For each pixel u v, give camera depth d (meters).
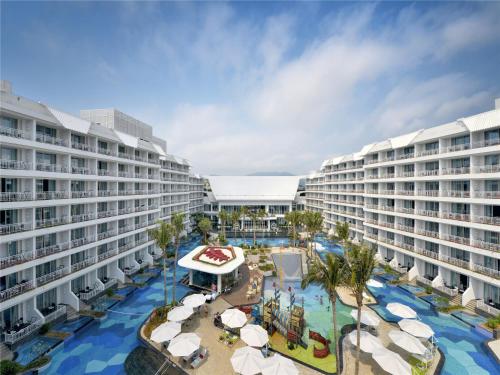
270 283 38.03
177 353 19.11
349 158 58.59
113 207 36.97
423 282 34.16
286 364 17.44
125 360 20.77
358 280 18.03
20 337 21.70
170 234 28.47
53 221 27.11
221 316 24.39
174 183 57.59
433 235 34.12
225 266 34.09
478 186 28.56
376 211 44.53
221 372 19.44
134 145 39.16
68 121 27.62
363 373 19.20
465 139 30.66
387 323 26.64
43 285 24.02
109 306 29.11
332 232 65.25
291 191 79.12
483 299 28.17
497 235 27.42
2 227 21.36
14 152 23.72
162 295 32.66
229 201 76.75
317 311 29.47
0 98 21.36
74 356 21.17
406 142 37.84
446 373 19.62
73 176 27.92
